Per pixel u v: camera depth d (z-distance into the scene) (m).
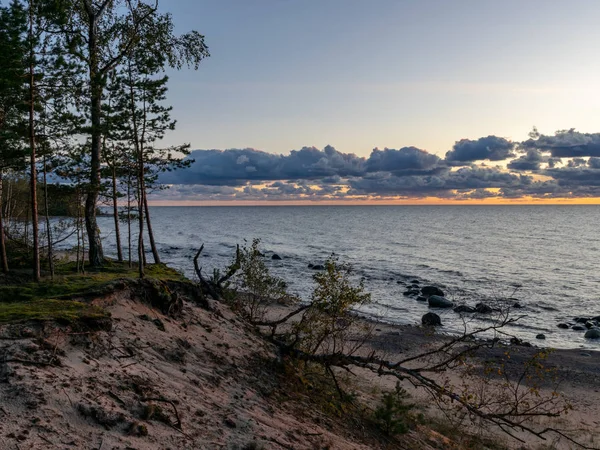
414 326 26.91
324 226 146.38
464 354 11.23
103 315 7.60
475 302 35.38
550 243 90.06
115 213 22.30
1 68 14.40
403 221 189.25
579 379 19.20
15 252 20.91
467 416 13.82
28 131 16.28
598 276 49.69
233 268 15.40
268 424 7.05
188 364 8.02
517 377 18.91
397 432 9.77
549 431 13.61
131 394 6.10
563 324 29.19
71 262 21.14
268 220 196.62
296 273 45.22
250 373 9.05
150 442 5.26
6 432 4.50
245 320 12.66
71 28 19.02
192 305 11.23
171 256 54.78
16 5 14.95
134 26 20.38
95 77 17.92
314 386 10.50
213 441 5.84
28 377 5.45
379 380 16.22
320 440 7.24
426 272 50.34
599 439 13.13
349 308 12.02
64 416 5.09
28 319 6.61
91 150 19.62
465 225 157.50
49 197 19.22
